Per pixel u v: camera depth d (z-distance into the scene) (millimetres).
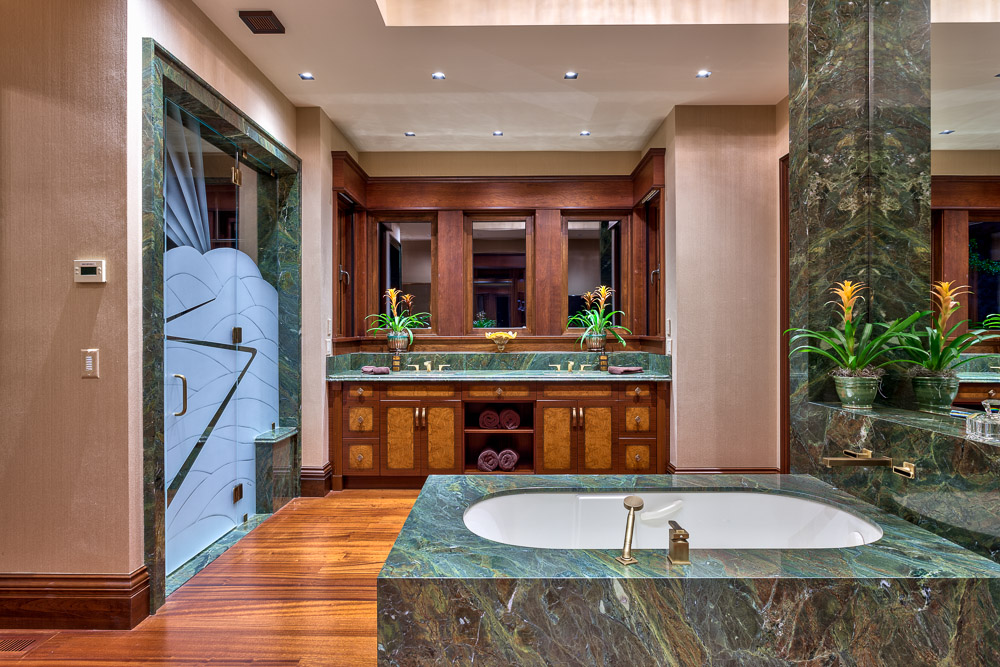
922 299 1923
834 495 1869
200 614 2236
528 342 4715
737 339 3785
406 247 4781
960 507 1433
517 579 1242
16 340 2111
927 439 1550
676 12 2740
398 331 4570
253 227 3475
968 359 1721
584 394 4070
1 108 2113
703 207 3777
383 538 3084
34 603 2104
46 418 2109
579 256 4719
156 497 2248
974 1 1680
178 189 2590
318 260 3830
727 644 1230
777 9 2725
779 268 3732
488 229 4770
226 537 3084
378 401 4059
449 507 1782
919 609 1231
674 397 3850
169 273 2518
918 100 1905
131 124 2109
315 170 3807
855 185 2133
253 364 3441
